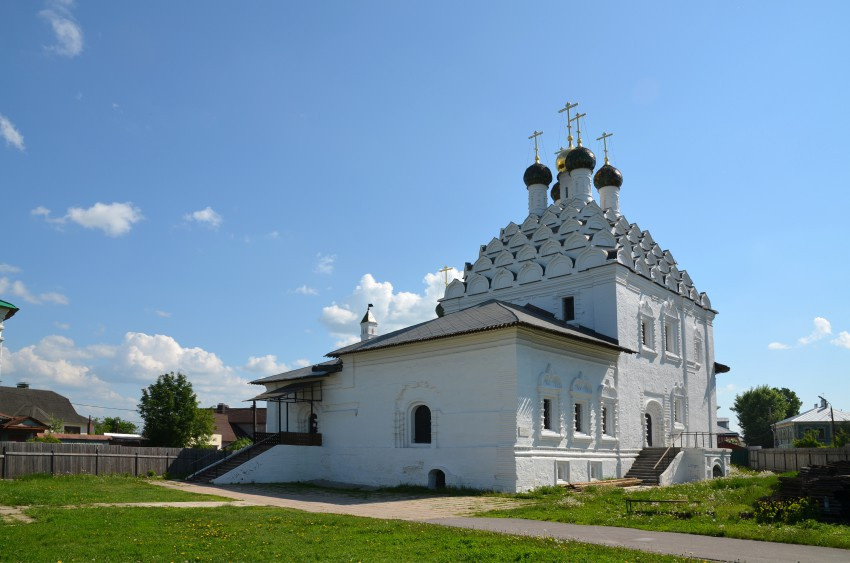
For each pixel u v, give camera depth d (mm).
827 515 16766
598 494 24594
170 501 21469
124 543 12609
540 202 44812
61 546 12211
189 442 47844
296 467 33281
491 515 19281
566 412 29875
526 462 26906
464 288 41094
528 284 37688
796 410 102125
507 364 27453
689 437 39938
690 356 42000
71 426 67688
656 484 31391
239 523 15633
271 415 40188
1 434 45281
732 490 23906
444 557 11297
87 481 27234
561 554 11555
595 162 43375
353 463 32625
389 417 31469
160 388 47625
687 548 12969
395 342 30891
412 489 28500
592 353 32156
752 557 11992
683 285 42469
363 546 12531
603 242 37281
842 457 40312
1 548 11984
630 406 34469
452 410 29000
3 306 27781
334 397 34531
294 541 13117
